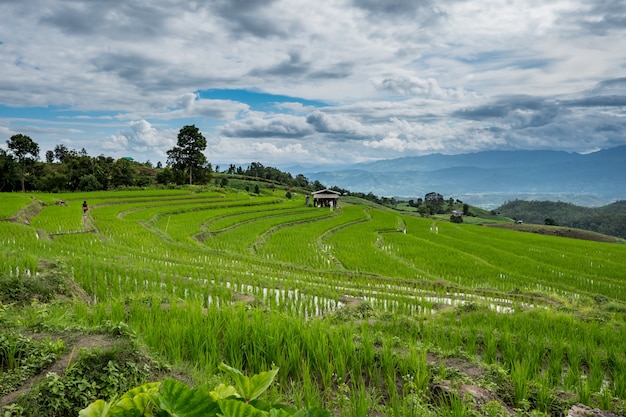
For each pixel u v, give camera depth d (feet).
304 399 22.25
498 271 83.71
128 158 461.78
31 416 16.92
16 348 22.40
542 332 40.47
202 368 25.07
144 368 21.47
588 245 145.79
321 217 202.49
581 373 30.86
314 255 96.17
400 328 39.06
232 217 169.17
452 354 30.48
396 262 89.25
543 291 68.39
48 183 264.31
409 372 26.53
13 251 56.39
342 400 21.35
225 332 30.14
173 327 29.45
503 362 32.86
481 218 472.44
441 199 556.92
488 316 45.47
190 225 133.08
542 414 20.95
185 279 60.13
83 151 380.58
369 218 213.87
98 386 19.06
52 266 52.65
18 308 37.32
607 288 75.92
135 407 6.83
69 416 17.60
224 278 62.69
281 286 61.16
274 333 28.91
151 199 216.74
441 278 77.77
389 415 20.65
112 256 72.69
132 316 35.09
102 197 207.21
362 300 54.03
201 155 334.44
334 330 31.68
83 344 23.57
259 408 7.05
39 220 119.34
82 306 36.99
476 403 21.85
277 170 539.70
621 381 27.43
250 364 26.63
